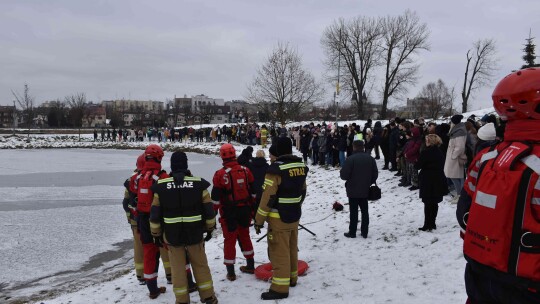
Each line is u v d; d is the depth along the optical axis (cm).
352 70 5391
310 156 2375
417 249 700
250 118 5788
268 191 551
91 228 1151
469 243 246
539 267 217
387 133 1570
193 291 617
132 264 862
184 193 520
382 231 849
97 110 11525
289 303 544
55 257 909
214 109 11312
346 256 719
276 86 3772
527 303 226
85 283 756
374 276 609
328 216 1073
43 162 3047
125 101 15675
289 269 566
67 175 2294
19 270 830
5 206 1448
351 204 826
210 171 2397
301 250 791
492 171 237
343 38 5384
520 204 221
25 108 7400
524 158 226
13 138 5209
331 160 1975
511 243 224
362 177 803
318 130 2202
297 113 3969
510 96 231
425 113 6888
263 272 643
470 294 256
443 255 651
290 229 564
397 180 1334
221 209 650
